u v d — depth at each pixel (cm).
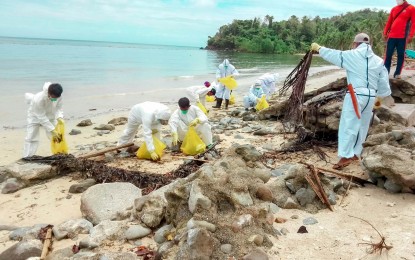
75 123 1227
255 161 576
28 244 448
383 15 5688
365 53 641
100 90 1975
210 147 816
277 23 11344
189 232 385
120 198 550
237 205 439
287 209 504
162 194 521
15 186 668
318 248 414
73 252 437
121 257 398
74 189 650
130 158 816
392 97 964
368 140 648
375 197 535
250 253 383
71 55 5219
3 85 1889
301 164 554
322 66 4794
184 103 816
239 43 10856
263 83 1427
